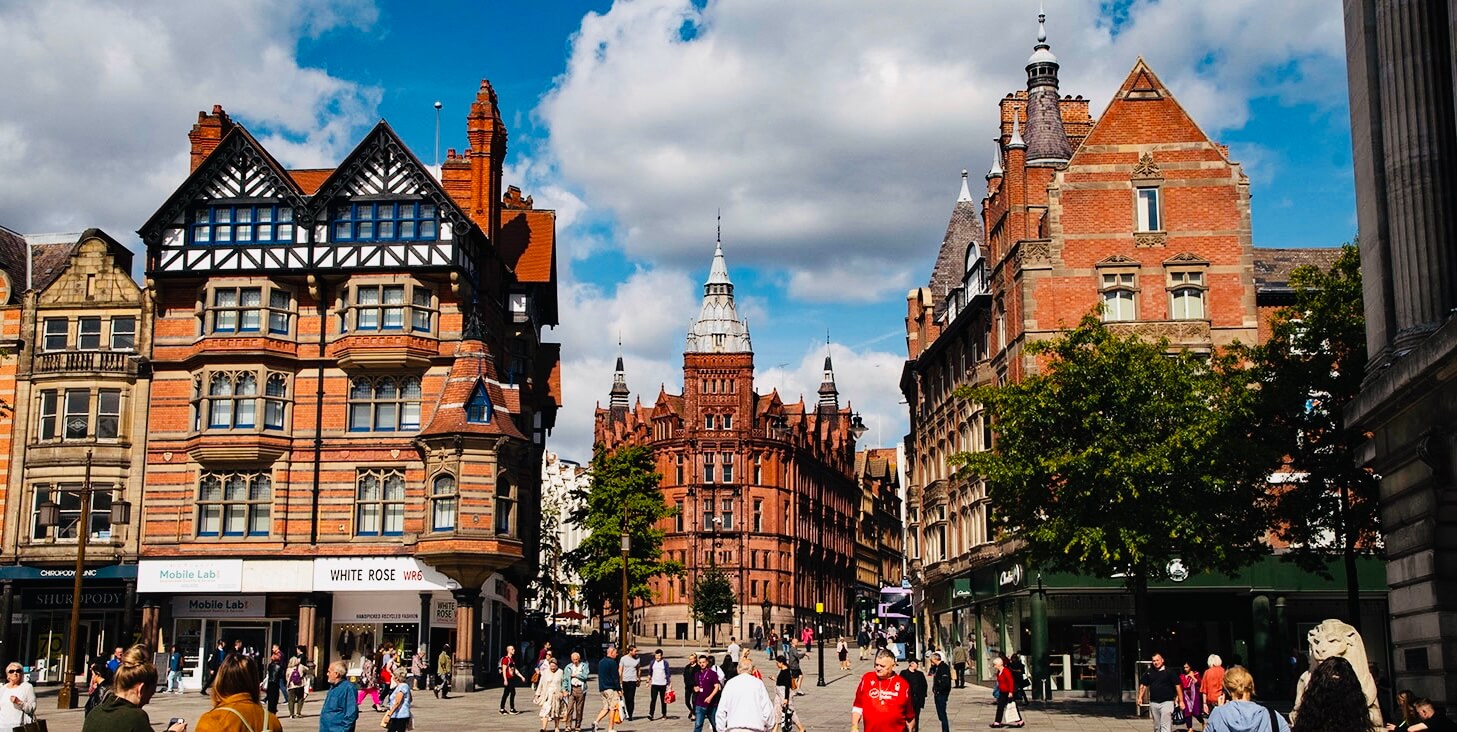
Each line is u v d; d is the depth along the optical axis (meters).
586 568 69.00
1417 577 22.05
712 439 129.25
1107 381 37.16
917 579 76.00
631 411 155.88
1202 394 37.44
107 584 53.19
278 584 51.66
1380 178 23.86
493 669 54.94
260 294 52.84
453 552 49.94
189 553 52.09
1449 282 22.12
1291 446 36.62
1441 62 22.69
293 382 53.00
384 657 46.44
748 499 128.62
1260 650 46.03
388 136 53.06
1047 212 49.78
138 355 53.59
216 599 52.38
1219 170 49.50
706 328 132.50
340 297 53.22
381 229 53.16
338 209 53.34
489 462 51.22
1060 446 37.69
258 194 53.53
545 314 67.88
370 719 38.84
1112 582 46.88
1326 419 36.25
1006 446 38.41
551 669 31.53
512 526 51.88
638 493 69.94
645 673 52.81
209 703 44.53
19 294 55.28
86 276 54.66
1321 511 36.88
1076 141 60.56
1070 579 47.12
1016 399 38.19
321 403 52.91
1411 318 22.42
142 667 11.62
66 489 53.00
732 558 127.31
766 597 127.88
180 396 53.47
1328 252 54.59
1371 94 24.03
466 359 51.81
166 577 51.94
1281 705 42.22
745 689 16.91
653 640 123.06
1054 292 49.12
